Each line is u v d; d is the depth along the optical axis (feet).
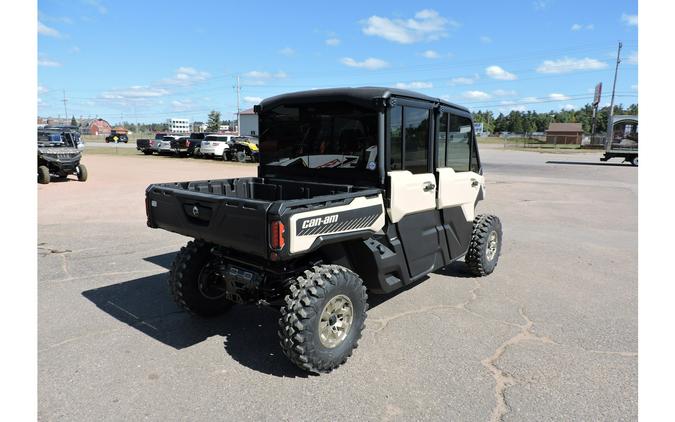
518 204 41.39
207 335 13.55
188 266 13.91
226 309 15.10
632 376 11.30
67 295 16.60
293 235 10.15
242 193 16.44
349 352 11.78
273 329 14.05
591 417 9.68
